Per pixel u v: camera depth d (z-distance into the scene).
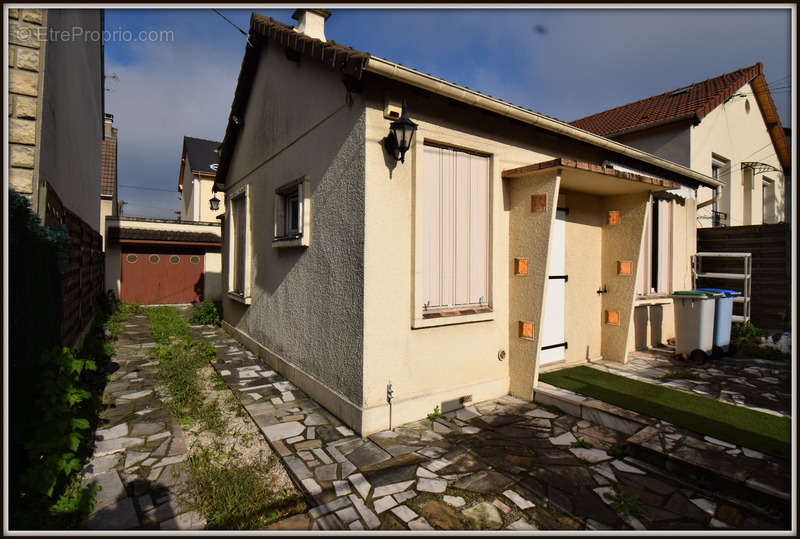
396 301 4.09
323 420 4.21
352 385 4.05
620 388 4.71
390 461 3.35
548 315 5.57
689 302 5.96
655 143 10.12
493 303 4.84
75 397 3.02
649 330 6.95
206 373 6.00
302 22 6.41
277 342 6.09
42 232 3.01
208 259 15.45
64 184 4.92
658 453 3.22
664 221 7.31
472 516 2.64
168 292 14.96
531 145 5.29
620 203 6.07
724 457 3.10
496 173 4.88
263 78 6.84
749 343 6.64
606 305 6.21
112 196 17.14
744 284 7.60
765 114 12.26
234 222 8.95
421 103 4.21
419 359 4.26
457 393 4.50
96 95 9.16
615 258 6.12
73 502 2.71
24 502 2.63
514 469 3.21
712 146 10.25
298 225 5.54
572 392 4.59
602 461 3.33
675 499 2.81
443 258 4.50
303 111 5.27
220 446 3.72
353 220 4.08
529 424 4.09
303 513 2.75
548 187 4.59
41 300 3.04
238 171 8.56
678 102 10.91
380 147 3.99
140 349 7.45
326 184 4.63
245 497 2.89
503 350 4.98
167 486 3.08
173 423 4.21
